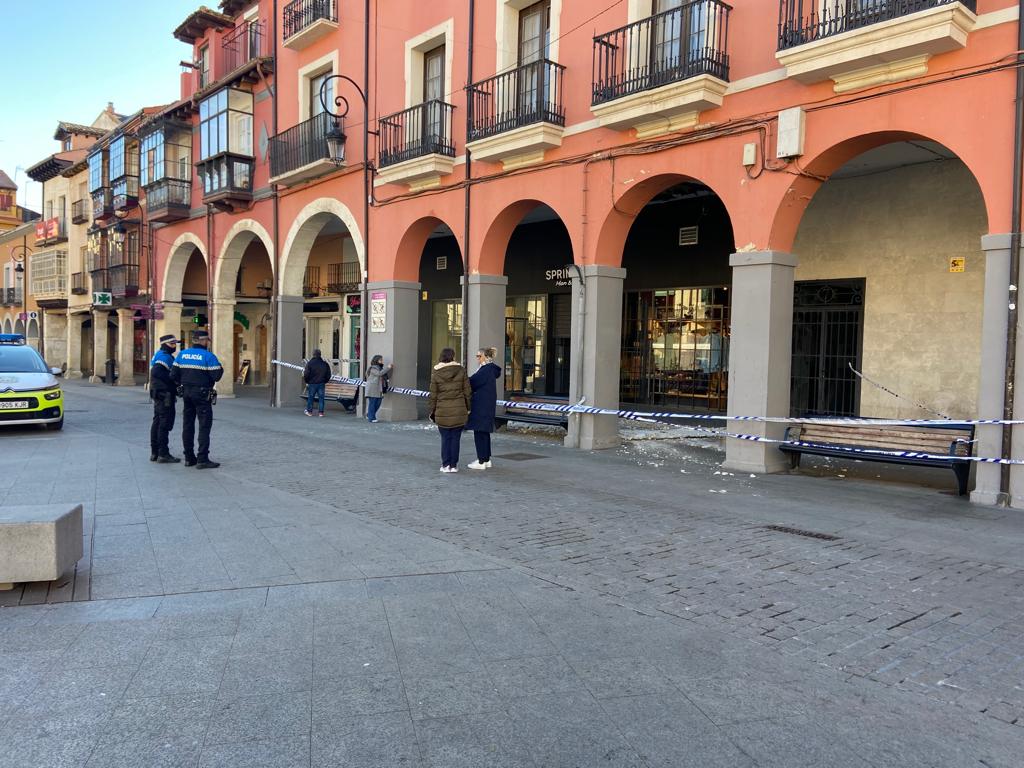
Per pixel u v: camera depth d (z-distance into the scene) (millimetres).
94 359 31969
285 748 2979
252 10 20484
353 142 16359
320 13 16656
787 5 8609
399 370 15531
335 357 25109
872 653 3902
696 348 15250
